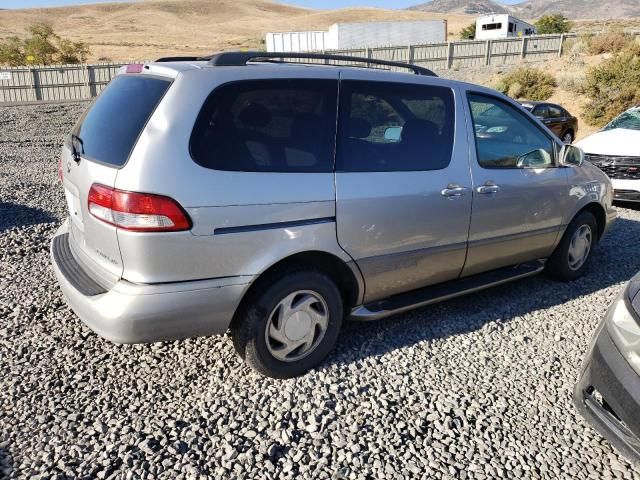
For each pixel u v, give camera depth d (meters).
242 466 2.63
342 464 2.67
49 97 28.31
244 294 3.05
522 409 3.16
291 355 3.34
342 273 3.48
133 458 2.64
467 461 2.73
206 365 3.49
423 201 3.62
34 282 4.64
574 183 4.73
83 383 3.25
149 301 2.79
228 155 2.94
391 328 4.07
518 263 4.57
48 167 10.23
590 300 4.70
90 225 3.04
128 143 2.88
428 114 3.79
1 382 3.22
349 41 36.91
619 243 6.40
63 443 2.73
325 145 3.27
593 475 2.67
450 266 3.97
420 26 37.81
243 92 3.05
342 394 3.22
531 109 14.92
